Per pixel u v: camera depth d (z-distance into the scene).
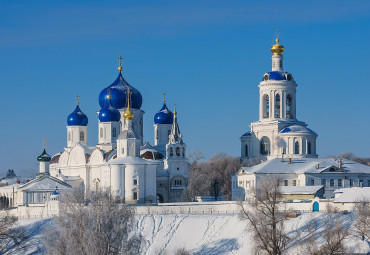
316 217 163.25
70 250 137.25
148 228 179.38
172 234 174.88
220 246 164.88
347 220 158.50
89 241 138.00
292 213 165.12
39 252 166.00
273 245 145.38
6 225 173.12
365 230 148.00
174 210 194.75
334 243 141.50
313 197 191.38
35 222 186.75
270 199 163.12
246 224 168.88
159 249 168.12
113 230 143.25
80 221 142.38
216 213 189.75
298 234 152.00
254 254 145.38
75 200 158.62
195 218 180.38
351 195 170.88
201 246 167.00
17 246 168.88
